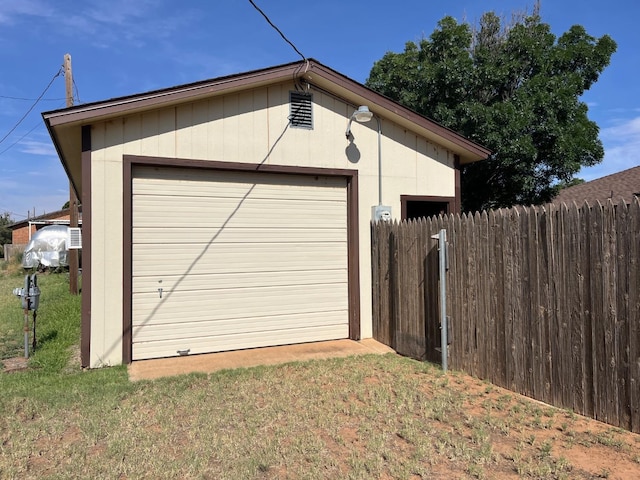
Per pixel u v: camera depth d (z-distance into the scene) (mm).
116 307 6000
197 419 4055
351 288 7508
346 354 6473
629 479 2943
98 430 3809
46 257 21625
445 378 5207
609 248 3818
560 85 11430
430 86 12727
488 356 5078
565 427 3764
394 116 7609
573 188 16656
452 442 3527
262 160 6867
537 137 11555
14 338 7387
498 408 4270
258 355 6461
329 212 7496
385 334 7090
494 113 11266
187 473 3113
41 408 4324
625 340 3682
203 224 6645
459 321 5504
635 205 3619
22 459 3318
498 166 12047
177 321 6457
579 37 12336
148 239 6328
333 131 7391
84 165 5875
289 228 7203
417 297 6199
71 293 12578
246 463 3236
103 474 3104
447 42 12766
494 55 13438
